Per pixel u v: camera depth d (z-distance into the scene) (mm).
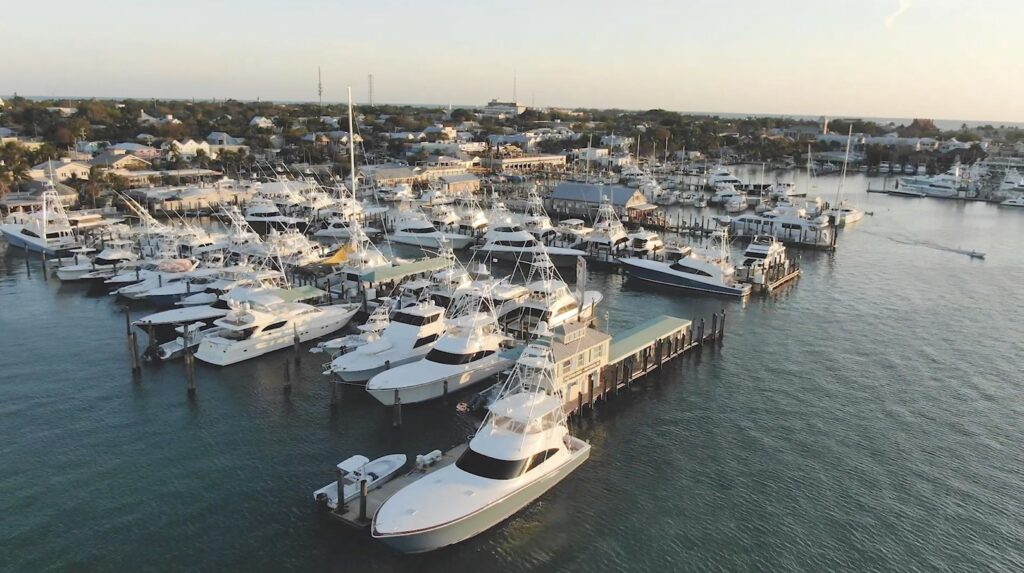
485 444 33250
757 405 46438
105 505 33719
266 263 75812
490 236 94500
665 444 40906
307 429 41750
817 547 31797
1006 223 127188
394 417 41938
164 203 121250
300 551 30469
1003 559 31297
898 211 142875
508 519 32969
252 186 136125
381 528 28828
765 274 78125
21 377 49000
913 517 34188
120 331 59625
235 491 35000
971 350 57688
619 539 32094
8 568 29188
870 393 48719
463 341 47031
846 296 75062
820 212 120875
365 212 113312
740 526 33219
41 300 69438
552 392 40719
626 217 120562
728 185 154375
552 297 61031
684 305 71500
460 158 194750
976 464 39250
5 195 118375
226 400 45625
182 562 29719
